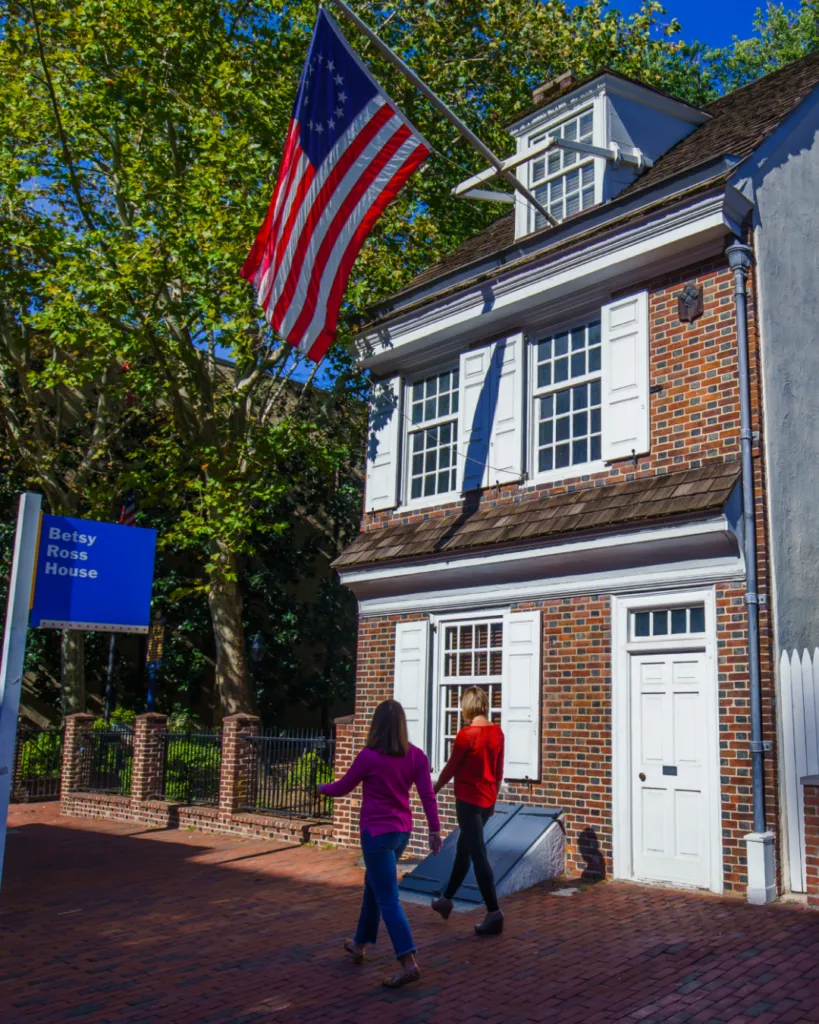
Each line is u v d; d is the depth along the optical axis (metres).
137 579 6.50
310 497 26.70
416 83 10.74
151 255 17.48
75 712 21.34
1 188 19.62
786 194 10.27
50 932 7.91
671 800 9.23
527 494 11.47
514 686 10.79
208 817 14.30
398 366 13.90
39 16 18.25
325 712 26.56
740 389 9.37
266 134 17.78
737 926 7.33
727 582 9.07
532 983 6.08
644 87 12.48
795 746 8.53
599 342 11.19
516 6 21.05
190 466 19.58
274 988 6.16
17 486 23.61
